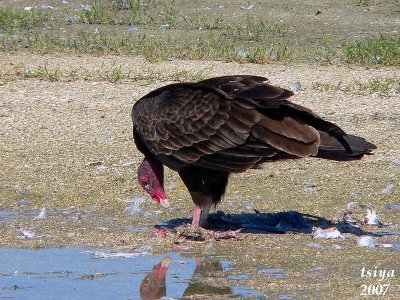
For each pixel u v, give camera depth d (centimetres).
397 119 1612
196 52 2136
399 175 1313
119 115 1641
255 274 927
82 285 908
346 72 1980
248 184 1280
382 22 2419
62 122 1598
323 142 982
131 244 1039
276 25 2366
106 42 2233
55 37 2316
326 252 999
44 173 1334
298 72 1977
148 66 2020
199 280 914
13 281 921
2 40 2244
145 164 1104
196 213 1080
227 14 2520
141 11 2561
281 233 1084
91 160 1395
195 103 1027
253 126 988
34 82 1864
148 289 892
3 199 1224
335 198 1216
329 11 2527
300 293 868
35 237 1064
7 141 1491
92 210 1179
